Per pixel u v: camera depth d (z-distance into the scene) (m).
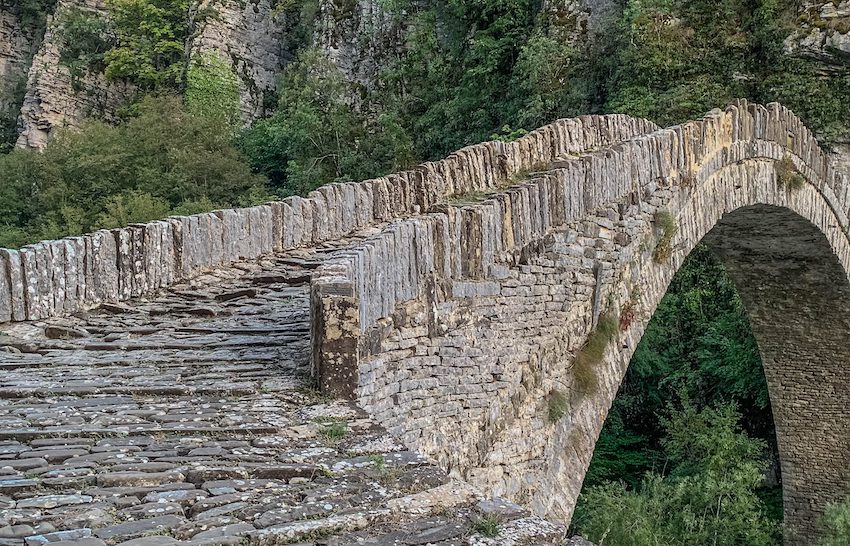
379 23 40.72
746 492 19.19
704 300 24.67
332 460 4.25
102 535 3.30
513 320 9.23
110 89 47.34
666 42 25.64
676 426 21.66
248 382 5.80
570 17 29.59
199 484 3.91
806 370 21.61
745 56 24.69
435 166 12.51
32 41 54.69
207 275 9.87
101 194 32.56
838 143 22.88
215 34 44.62
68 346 7.02
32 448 4.43
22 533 3.30
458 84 34.97
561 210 10.17
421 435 7.54
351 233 12.18
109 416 5.01
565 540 3.48
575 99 27.91
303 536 3.38
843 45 22.61
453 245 8.25
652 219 12.14
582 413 10.55
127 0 46.97
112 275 8.67
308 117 35.66
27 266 7.79
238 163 34.56
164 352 6.82
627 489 22.22
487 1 32.91
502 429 8.96
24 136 46.28
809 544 22.03
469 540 3.38
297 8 47.72
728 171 14.29
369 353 6.56
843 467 21.61
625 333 11.55
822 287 20.00
